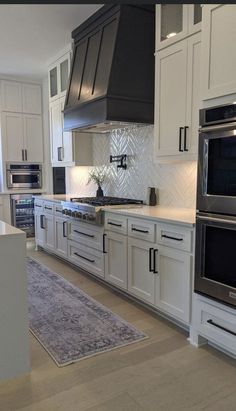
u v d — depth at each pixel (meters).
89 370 2.05
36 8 3.32
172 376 1.99
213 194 2.12
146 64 3.38
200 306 2.27
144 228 2.78
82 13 3.48
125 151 3.99
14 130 5.77
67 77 4.48
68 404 1.76
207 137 2.12
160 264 2.64
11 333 1.99
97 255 3.54
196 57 2.58
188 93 2.68
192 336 2.37
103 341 2.38
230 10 1.96
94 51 3.61
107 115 3.19
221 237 2.10
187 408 1.73
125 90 3.28
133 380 1.96
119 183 4.15
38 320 2.71
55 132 4.95
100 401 1.78
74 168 5.23
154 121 3.16
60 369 2.06
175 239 2.47
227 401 1.78
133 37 3.31
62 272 4.04
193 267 2.33
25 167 5.93
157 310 2.83
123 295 3.28
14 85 5.70
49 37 4.07
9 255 1.95
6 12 3.39
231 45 1.96
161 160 3.03
